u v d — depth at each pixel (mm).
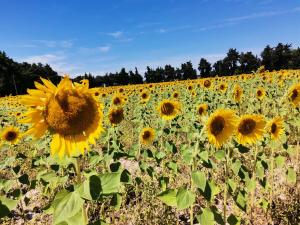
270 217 1655
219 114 1277
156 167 2408
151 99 5711
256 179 1849
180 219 1788
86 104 888
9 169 2453
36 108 858
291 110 2994
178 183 2041
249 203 1713
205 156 1147
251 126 1514
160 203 1759
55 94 862
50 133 884
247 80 7941
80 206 740
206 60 25781
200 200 1883
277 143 1800
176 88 8539
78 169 879
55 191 1939
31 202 2045
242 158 2270
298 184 2014
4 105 9312
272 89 5324
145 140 2244
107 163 1520
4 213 868
